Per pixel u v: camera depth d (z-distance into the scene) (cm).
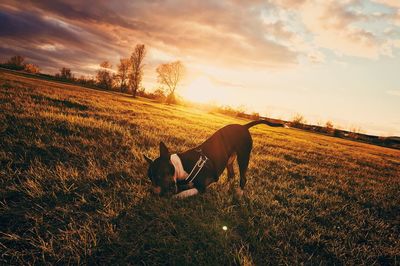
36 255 281
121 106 1884
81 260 284
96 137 725
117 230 338
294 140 2117
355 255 381
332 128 6988
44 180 419
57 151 554
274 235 395
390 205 637
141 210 394
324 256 374
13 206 349
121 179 488
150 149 701
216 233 370
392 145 6366
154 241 327
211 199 477
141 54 6222
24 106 934
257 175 686
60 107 1170
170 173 431
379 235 459
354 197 664
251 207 468
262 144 1385
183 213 398
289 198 551
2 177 409
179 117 2062
